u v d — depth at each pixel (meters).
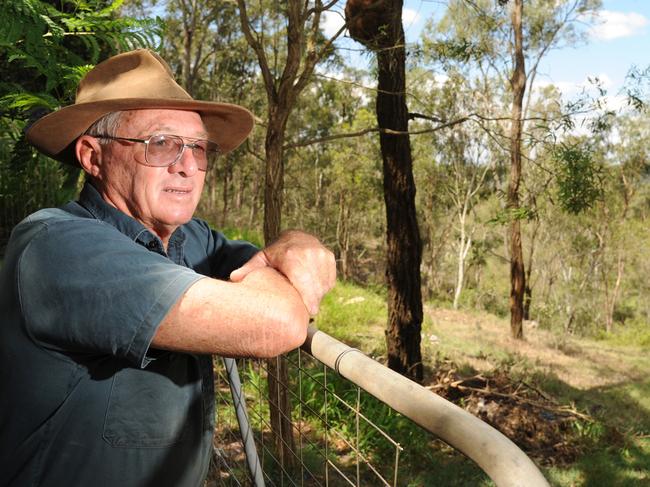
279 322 0.88
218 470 2.27
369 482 4.81
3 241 4.33
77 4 2.27
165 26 2.35
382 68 7.16
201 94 30.64
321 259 1.10
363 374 1.02
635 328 30.25
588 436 7.91
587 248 27.52
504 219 11.32
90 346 0.89
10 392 0.99
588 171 7.35
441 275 34.12
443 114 20.58
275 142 4.34
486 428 0.76
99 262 0.90
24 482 1.02
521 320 18.28
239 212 33.88
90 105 1.14
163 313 0.86
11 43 1.97
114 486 1.05
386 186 8.56
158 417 1.07
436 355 12.02
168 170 1.19
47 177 4.66
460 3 6.56
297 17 4.13
